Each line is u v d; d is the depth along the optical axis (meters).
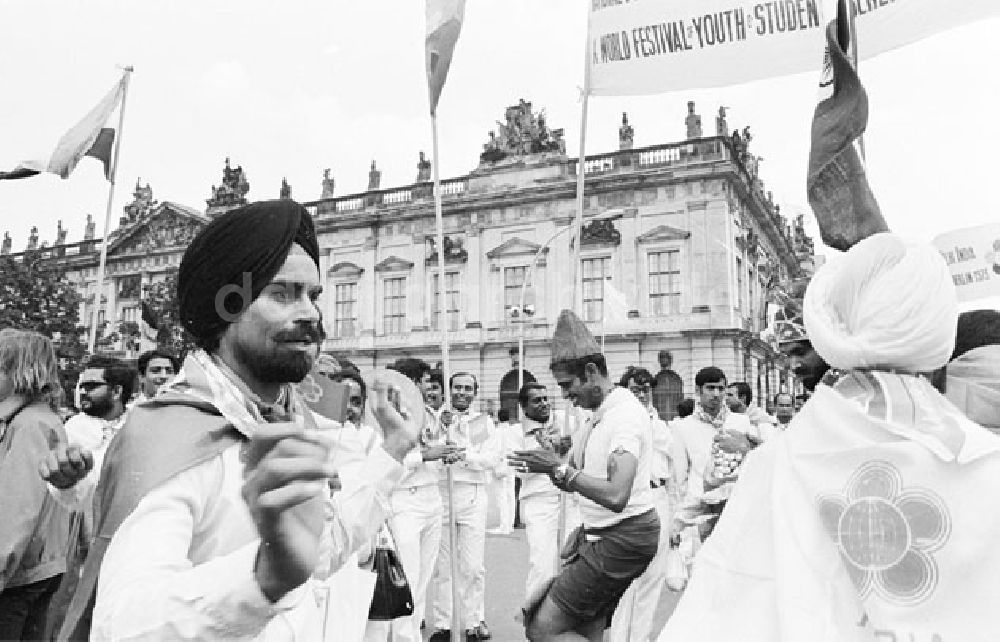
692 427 7.65
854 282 1.71
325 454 0.99
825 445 1.64
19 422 3.15
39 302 33.41
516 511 15.56
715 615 1.69
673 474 7.43
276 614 1.04
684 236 30.66
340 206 37.56
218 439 1.39
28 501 3.06
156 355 5.60
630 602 5.17
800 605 1.53
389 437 1.91
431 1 4.56
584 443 4.48
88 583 1.33
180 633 1.01
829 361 1.74
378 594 3.83
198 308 1.54
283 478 0.95
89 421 4.75
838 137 1.90
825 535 1.58
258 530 0.98
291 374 1.55
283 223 1.52
